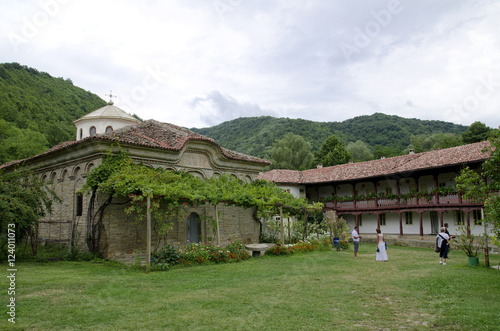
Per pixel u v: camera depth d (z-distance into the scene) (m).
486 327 6.45
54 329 6.55
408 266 14.97
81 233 17.28
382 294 9.37
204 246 16.14
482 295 9.02
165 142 20.08
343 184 39.38
